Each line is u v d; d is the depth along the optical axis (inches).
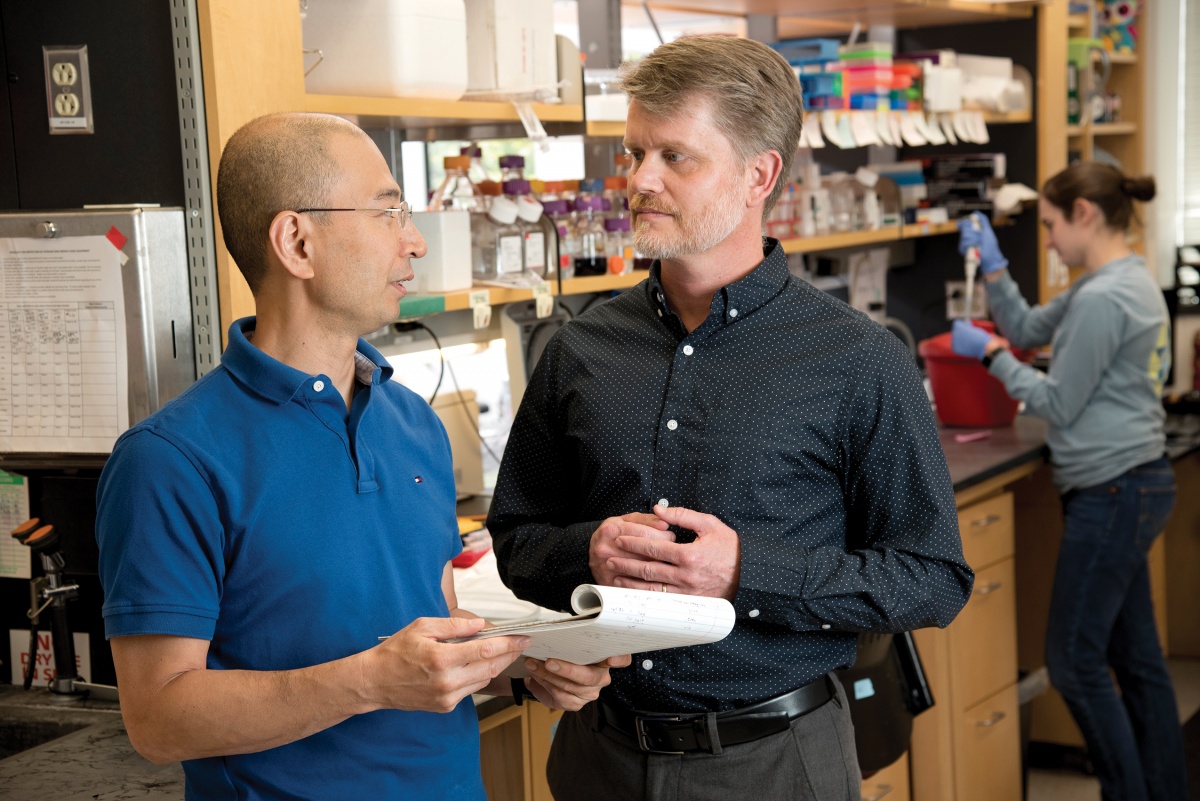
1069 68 181.9
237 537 46.1
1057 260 165.0
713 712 59.9
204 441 46.3
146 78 70.9
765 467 59.6
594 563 57.4
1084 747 144.3
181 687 44.1
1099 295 117.6
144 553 44.5
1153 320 118.2
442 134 106.2
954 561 59.7
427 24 80.7
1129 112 210.7
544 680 54.7
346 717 44.7
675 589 56.5
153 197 71.9
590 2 120.1
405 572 51.3
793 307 62.4
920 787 113.9
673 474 61.3
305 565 47.1
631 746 61.8
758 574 56.4
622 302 67.0
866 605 58.2
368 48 79.7
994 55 162.9
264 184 47.8
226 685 44.1
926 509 60.1
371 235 48.6
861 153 166.6
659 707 60.7
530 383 68.6
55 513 76.4
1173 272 211.3
